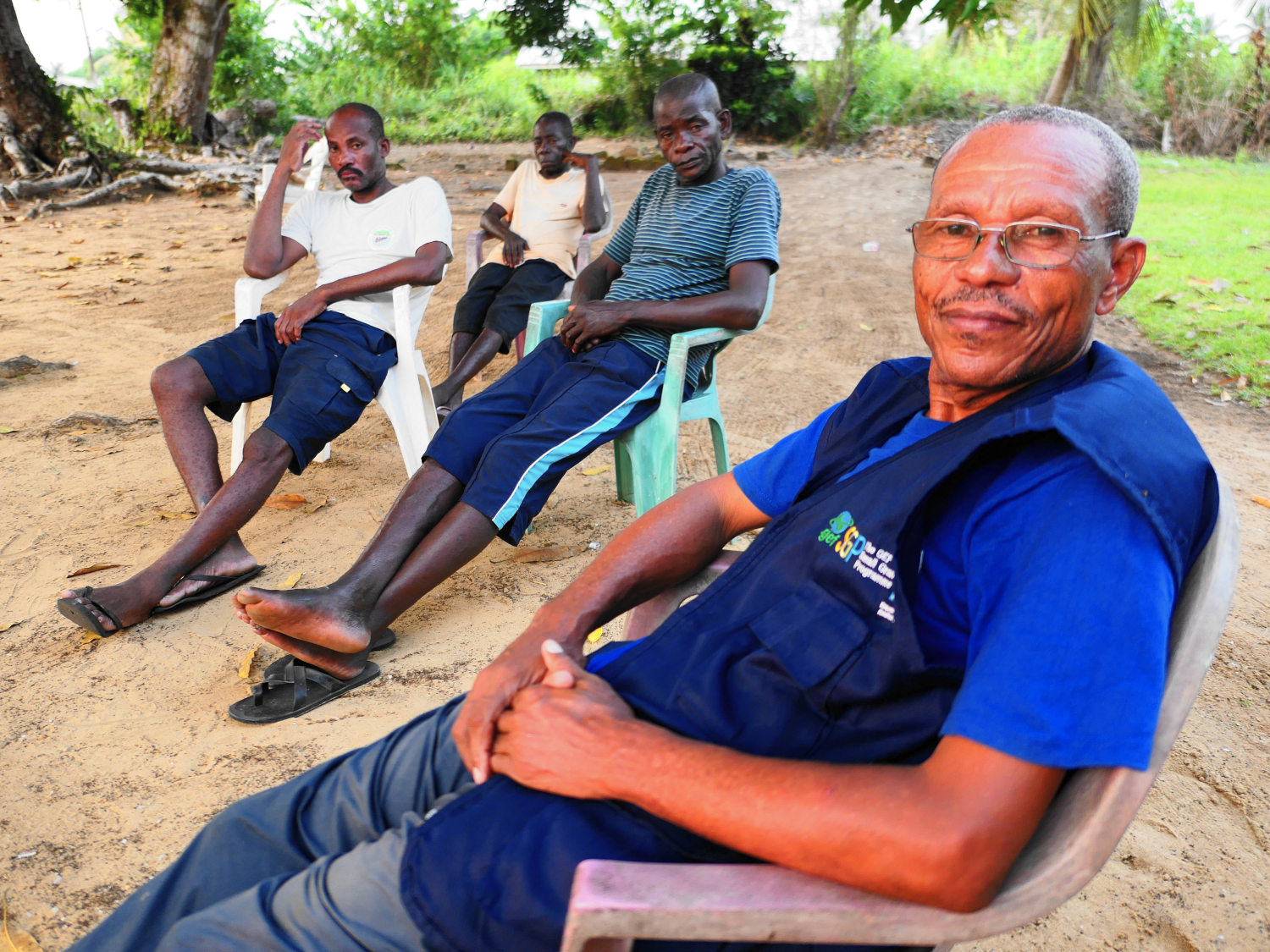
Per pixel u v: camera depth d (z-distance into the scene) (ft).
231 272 25.80
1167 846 6.61
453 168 48.75
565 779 3.88
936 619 3.91
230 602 9.70
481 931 3.66
